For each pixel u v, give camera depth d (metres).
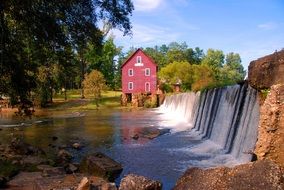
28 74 22.20
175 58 132.12
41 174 15.25
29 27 19.42
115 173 15.62
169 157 19.56
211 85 27.44
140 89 69.31
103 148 23.30
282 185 7.98
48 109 61.44
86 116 47.88
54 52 21.52
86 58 80.38
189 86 70.50
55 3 19.02
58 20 19.95
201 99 29.20
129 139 26.66
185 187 9.56
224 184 8.66
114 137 27.89
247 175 8.45
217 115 22.77
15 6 17.98
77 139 27.30
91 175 14.77
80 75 78.69
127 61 69.38
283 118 10.04
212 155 19.20
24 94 20.83
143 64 69.31
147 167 17.55
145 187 10.67
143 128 32.91
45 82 38.94
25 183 13.82
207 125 25.20
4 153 20.34
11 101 21.16
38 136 29.36
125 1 21.73
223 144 20.20
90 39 21.88
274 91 10.26
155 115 47.06
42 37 19.52
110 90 91.12
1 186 13.28
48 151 22.72
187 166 17.41
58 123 39.50
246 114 17.02
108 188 11.27
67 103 68.75
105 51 87.81
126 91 69.31
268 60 11.58
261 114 10.59
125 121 39.84
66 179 12.89
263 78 11.69
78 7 20.20
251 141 15.55
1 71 19.19
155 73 69.19
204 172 9.47
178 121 37.75
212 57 123.25
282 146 10.07
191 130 29.61
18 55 20.25
